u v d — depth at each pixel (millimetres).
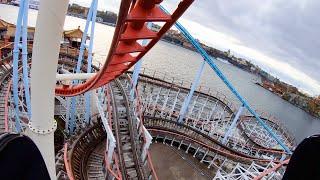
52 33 11977
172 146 47406
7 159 3578
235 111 62906
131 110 36500
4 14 152750
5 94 34656
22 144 3832
